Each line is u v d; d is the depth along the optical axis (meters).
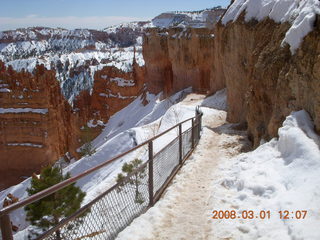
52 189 3.33
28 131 48.00
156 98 49.28
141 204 5.62
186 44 38.94
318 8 7.06
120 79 69.31
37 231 7.16
